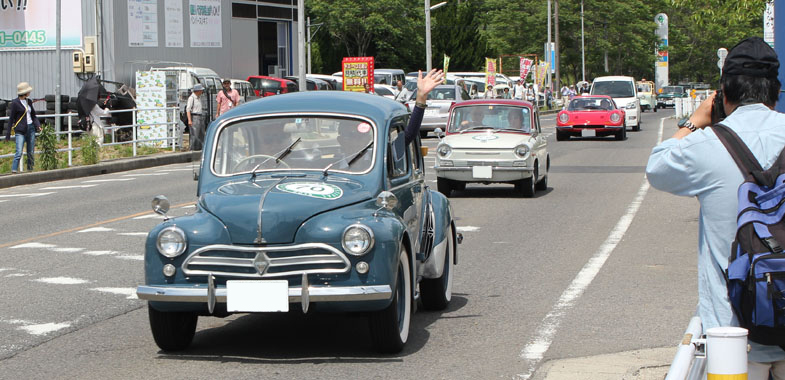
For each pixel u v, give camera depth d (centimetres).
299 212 662
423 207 835
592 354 698
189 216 694
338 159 751
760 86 373
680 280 980
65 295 947
